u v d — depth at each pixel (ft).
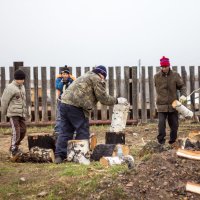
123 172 24.75
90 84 31.48
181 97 36.22
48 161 32.86
